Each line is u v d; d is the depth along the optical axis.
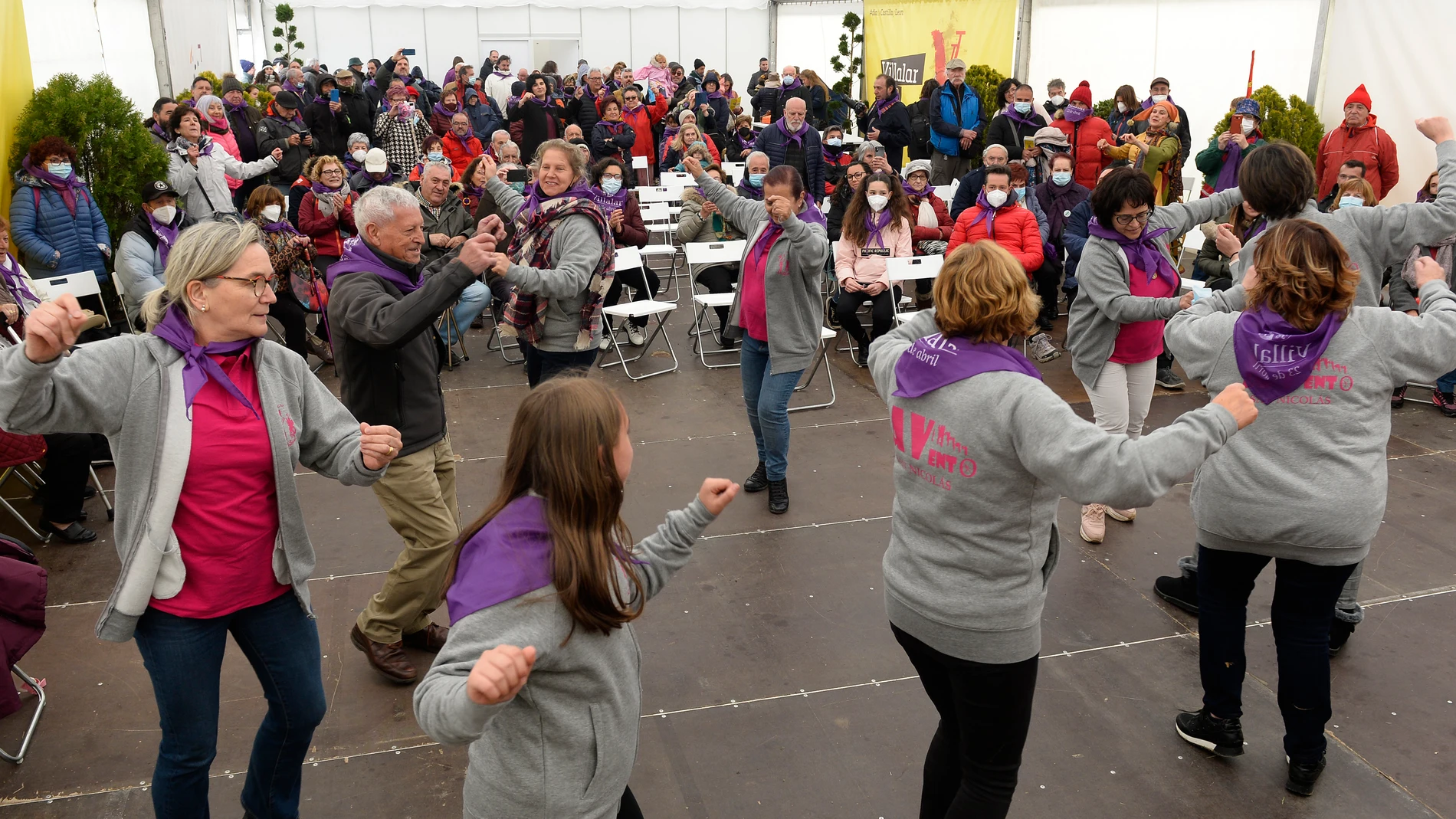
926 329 2.61
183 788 2.39
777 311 4.89
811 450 6.05
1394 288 6.78
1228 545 3.03
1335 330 2.82
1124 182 4.35
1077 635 3.98
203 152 8.41
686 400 6.97
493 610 1.69
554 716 1.78
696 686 3.62
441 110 14.76
